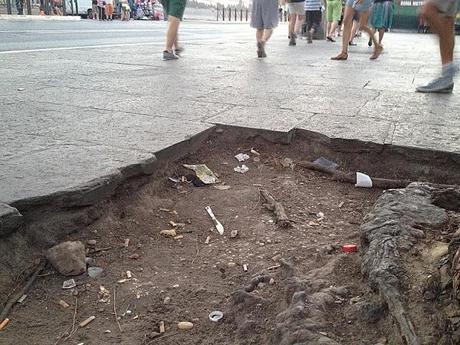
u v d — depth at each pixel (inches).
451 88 228.7
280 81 250.8
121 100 190.2
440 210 97.0
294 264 91.4
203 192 128.6
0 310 82.0
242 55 385.4
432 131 157.3
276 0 357.4
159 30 746.8
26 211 97.3
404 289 71.9
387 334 67.5
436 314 64.7
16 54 338.0
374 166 145.7
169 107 180.1
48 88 211.5
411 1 1036.5
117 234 105.9
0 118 158.1
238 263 96.7
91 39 513.0
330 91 225.1
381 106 194.4
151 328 79.3
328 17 621.9
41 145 131.0
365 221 97.0
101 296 86.8
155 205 119.0
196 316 81.5
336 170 142.6
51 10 1112.8
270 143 154.6
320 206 124.3
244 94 210.4
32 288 87.8
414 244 83.4
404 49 523.2
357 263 87.4
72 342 76.1
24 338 76.8
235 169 143.8
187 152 142.9
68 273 91.0
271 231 109.7
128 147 131.3
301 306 72.8
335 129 156.3
